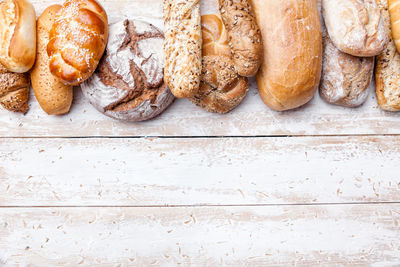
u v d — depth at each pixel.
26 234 1.41
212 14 1.37
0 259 1.41
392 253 1.42
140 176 1.42
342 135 1.42
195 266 1.42
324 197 1.42
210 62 1.33
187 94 1.29
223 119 1.42
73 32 1.29
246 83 1.36
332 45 1.35
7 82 1.35
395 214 1.42
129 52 1.33
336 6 1.32
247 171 1.42
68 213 1.42
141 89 1.34
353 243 1.42
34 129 1.42
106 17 1.34
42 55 1.34
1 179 1.42
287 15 1.29
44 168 1.42
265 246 1.42
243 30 1.28
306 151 1.42
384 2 1.36
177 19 1.29
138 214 1.42
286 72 1.30
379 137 1.42
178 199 1.42
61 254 1.41
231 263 1.42
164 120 1.42
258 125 1.42
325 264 1.42
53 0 1.42
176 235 1.42
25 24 1.32
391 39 1.36
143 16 1.42
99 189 1.42
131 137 1.42
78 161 1.42
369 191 1.42
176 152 1.42
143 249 1.42
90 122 1.42
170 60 1.29
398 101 1.38
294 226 1.42
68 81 1.30
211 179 1.42
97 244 1.41
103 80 1.34
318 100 1.42
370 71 1.36
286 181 1.42
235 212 1.42
